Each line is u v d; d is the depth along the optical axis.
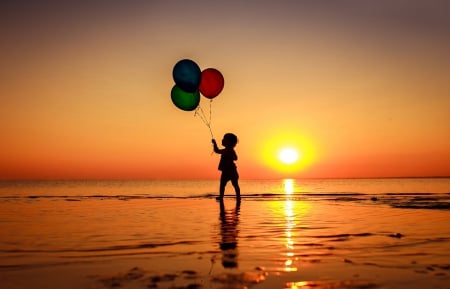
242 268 4.09
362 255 4.73
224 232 6.63
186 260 4.48
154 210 10.78
